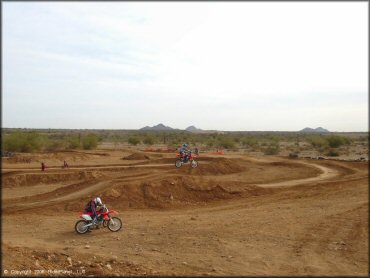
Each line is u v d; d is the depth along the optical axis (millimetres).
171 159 37906
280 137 130125
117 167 32625
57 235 13328
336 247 11539
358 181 27594
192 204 20281
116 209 18688
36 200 20000
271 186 26375
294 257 10461
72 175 28422
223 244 11766
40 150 51531
